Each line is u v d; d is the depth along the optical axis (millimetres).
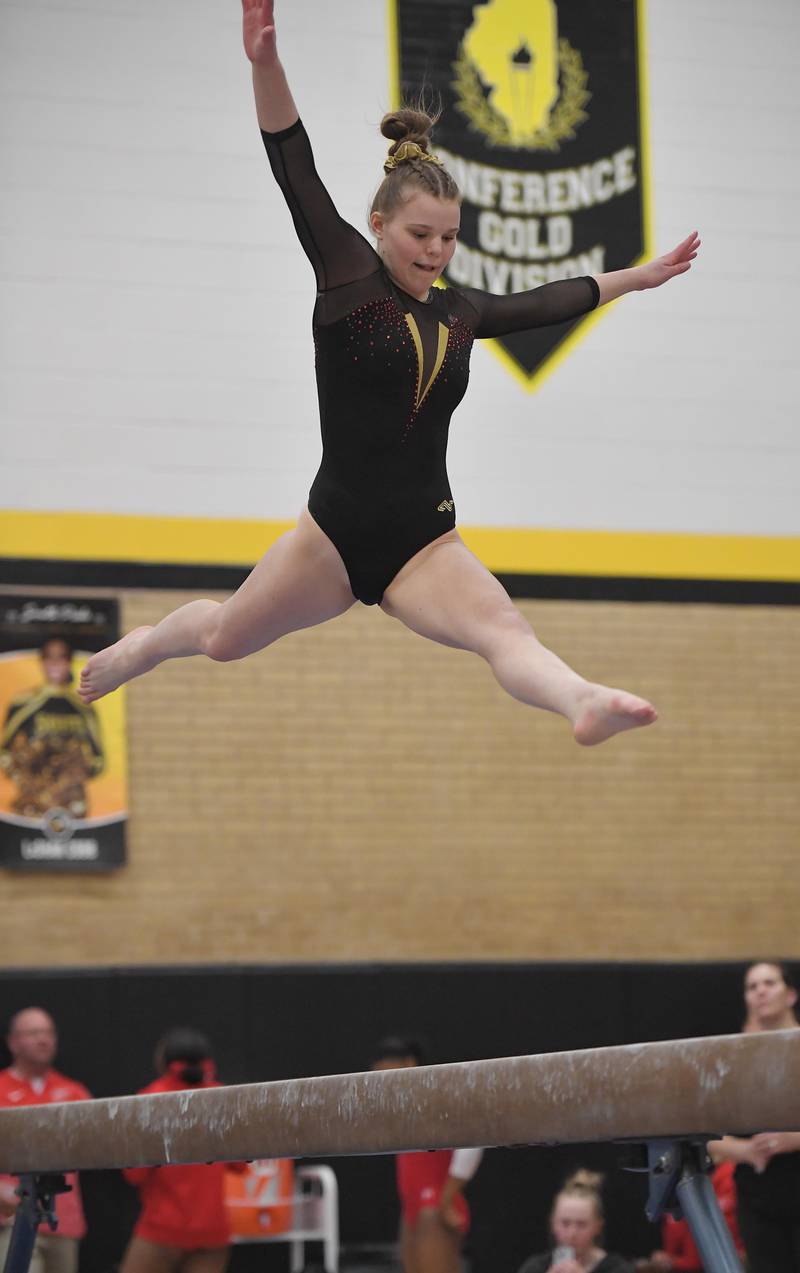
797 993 15000
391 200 4668
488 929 14852
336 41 15734
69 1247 11281
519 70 16203
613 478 15781
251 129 15555
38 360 14867
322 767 14828
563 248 16031
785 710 15797
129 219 15219
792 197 16547
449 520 4812
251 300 15359
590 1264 9266
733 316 16266
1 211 14977
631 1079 3895
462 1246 13469
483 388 15680
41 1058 11703
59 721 14312
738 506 15984
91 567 14625
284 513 15117
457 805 15016
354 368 4660
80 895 14102
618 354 15984
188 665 14727
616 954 15031
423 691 15156
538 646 4383
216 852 14477
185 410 15078
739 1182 8969
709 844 15422
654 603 15680
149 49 15445
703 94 16547
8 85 15117
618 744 15445
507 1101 4242
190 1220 10352
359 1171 13711
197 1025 13883
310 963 14359
